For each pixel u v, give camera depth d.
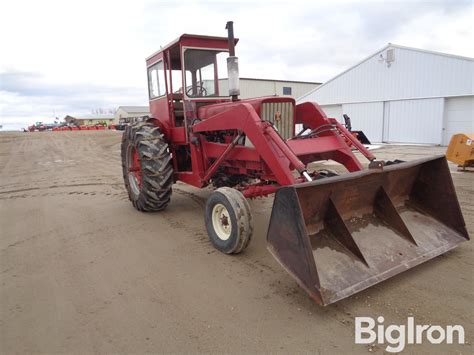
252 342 2.43
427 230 3.64
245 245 3.74
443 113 14.68
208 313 2.80
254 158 4.20
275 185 4.27
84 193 7.69
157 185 5.33
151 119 6.20
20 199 7.33
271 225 2.93
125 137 6.03
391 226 3.48
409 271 3.33
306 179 3.18
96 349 2.43
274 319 2.69
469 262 3.47
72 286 3.35
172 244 4.32
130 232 4.84
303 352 2.31
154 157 5.30
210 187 7.68
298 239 2.70
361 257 3.01
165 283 3.32
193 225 5.06
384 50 16.17
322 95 19.39
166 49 5.37
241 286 3.21
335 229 3.15
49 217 5.79
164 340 2.50
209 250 4.07
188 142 5.24
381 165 3.26
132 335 2.57
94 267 3.76
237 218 3.63
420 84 15.18
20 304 3.06
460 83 13.94
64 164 12.85
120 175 9.95
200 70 5.45
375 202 3.56
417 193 3.91
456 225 3.71
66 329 2.68
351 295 2.96
